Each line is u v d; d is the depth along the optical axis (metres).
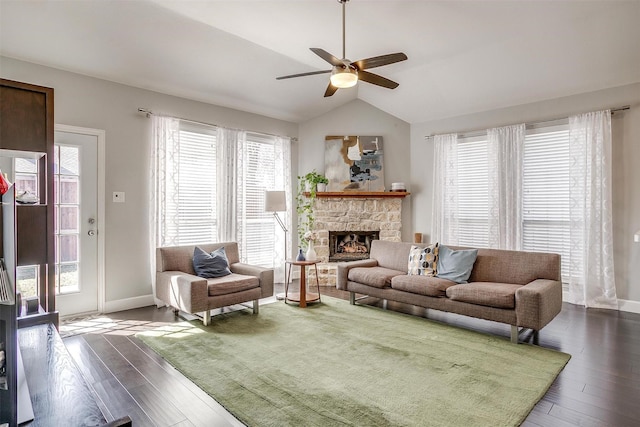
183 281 3.62
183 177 4.96
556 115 4.87
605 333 3.53
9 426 1.22
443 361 2.86
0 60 3.55
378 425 2.03
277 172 6.09
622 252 4.38
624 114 4.37
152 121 4.58
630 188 4.33
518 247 5.07
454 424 2.04
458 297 3.50
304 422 2.05
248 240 5.79
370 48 4.44
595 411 2.18
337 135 6.37
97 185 4.16
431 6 3.56
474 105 5.45
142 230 4.52
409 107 5.98
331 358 2.91
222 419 2.10
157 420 2.09
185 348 3.11
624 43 3.86
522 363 2.82
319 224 6.11
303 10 3.62
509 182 5.16
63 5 3.21
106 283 4.22
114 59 3.99
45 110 2.88
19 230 2.79
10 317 1.25
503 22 3.82
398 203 6.15
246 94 5.32
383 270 4.43
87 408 1.36
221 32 3.95
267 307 4.39
